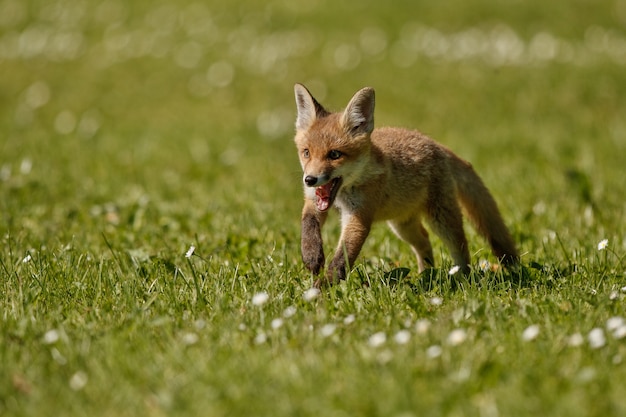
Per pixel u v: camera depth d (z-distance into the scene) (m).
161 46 41.25
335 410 7.43
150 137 27.19
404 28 41.25
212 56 39.22
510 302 10.46
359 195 12.67
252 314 9.97
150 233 15.26
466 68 35.34
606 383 7.75
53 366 8.59
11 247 13.66
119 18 45.25
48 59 40.41
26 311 10.30
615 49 36.28
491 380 7.86
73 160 23.62
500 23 41.03
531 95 31.14
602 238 14.16
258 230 15.19
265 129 28.31
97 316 10.23
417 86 33.06
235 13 44.91
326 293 10.94
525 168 20.69
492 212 13.88
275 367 8.27
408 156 13.30
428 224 13.71
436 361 8.34
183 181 21.16
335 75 35.38
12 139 27.17
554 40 37.88
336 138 12.62
